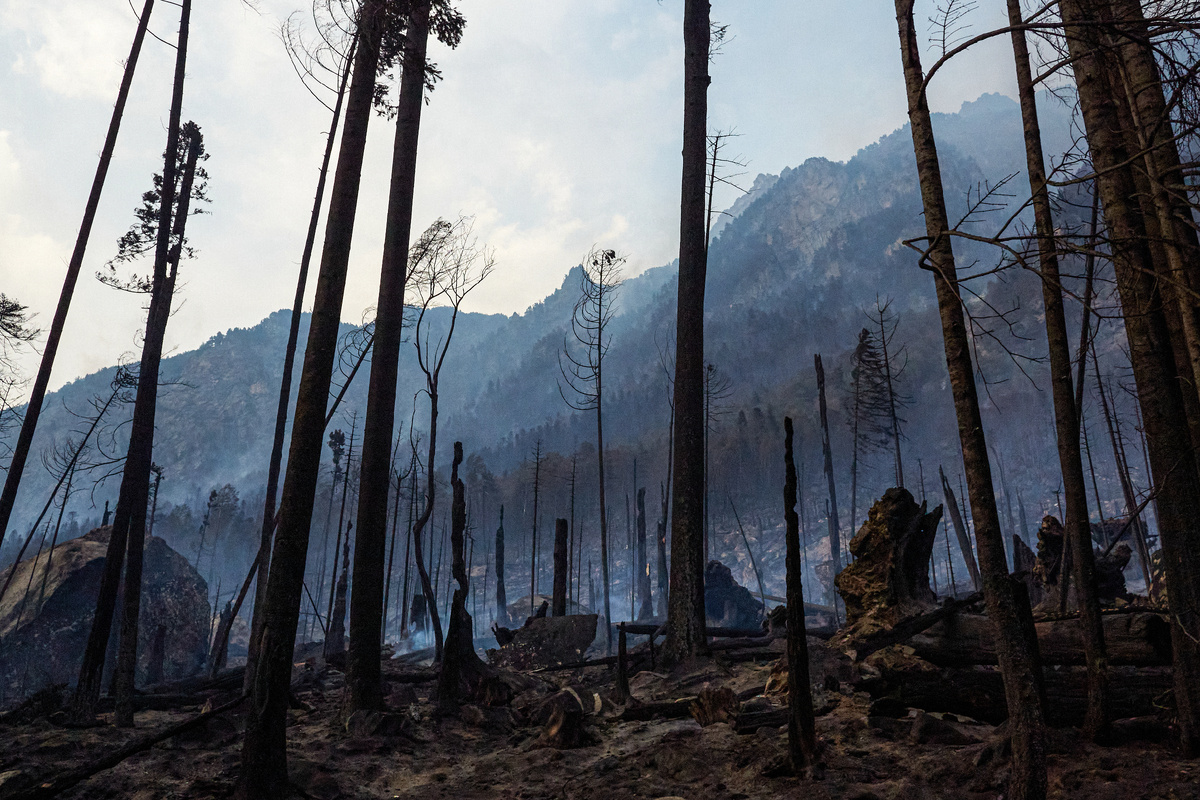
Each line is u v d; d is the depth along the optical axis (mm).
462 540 11312
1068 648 5969
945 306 4520
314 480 6836
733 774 5938
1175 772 4422
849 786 5191
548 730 7832
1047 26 3617
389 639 35094
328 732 8625
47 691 10180
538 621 14164
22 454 10234
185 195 14219
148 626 27891
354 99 7945
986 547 4332
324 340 7125
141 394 10797
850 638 8508
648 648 12570
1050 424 88375
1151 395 5000
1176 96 3430
